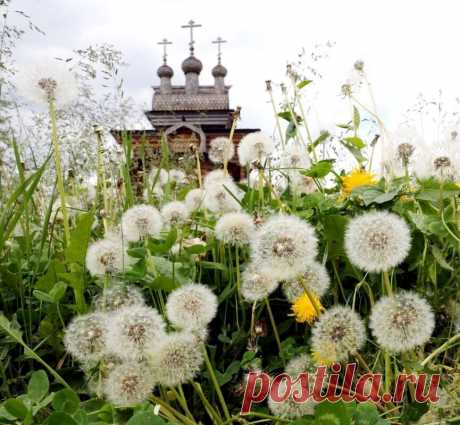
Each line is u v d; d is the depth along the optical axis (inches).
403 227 58.0
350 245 58.3
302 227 57.5
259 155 101.9
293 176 100.2
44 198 123.5
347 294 77.5
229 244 76.7
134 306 55.3
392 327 52.8
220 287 81.7
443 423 53.5
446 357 66.4
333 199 89.2
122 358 53.6
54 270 71.7
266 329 73.4
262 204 93.3
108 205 109.2
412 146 78.0
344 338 53.2
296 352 65.9
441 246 75.3
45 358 72.7
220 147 116.4
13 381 66.2
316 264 65.1
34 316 76.0
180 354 52.8
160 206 116.2
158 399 53.1
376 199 72.5
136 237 72.3
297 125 107.4
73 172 122.3
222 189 95.7
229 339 72.2
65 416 44.8
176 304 57.2
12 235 96.4
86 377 63.0
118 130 123.0
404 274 80.0
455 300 72.7
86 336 55.2
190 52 1599.4
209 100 1535.4
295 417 53.4
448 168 71.8
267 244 56.6
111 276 68.9
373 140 101.8
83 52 105.4
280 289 79.5
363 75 105.6
